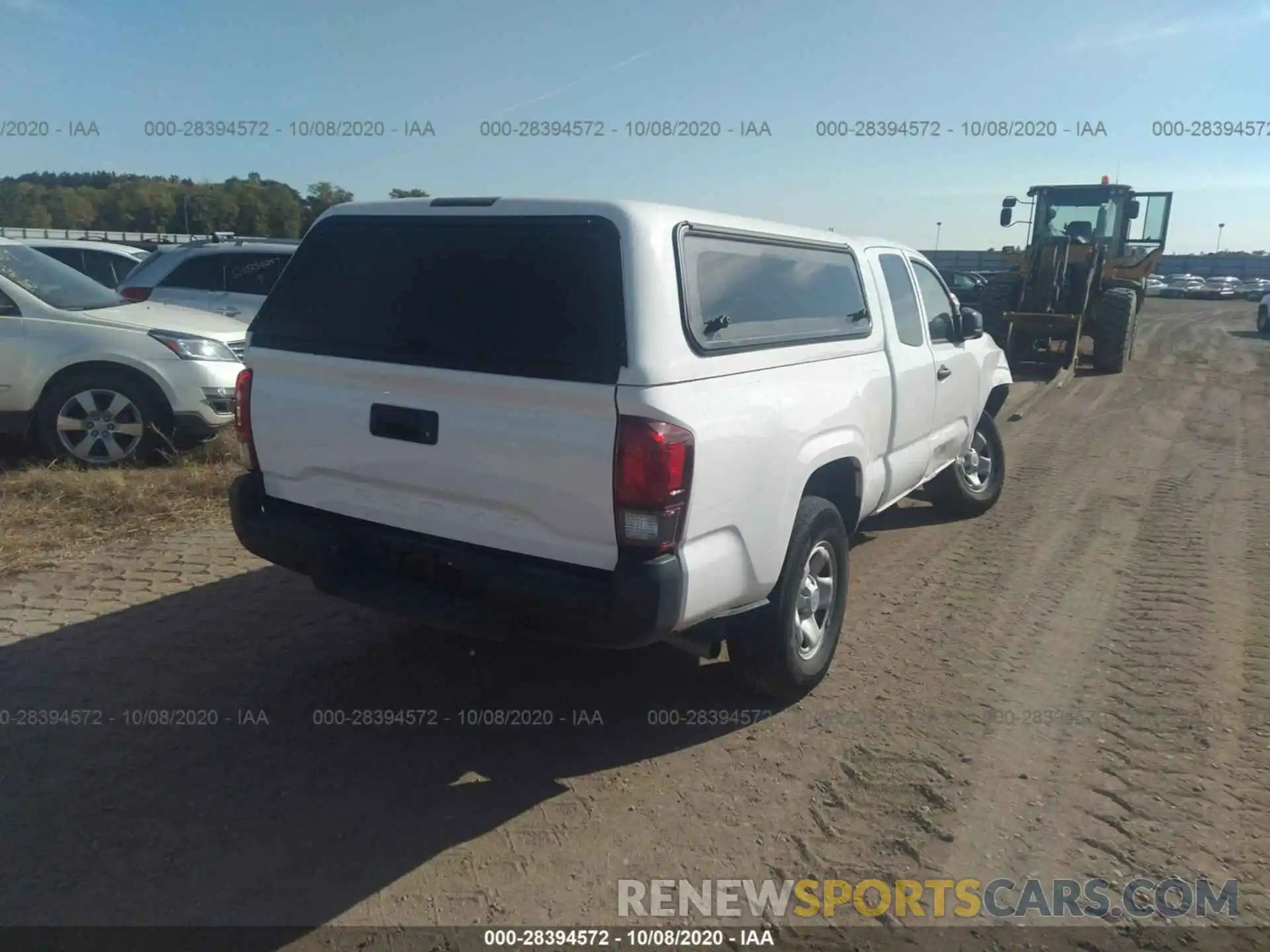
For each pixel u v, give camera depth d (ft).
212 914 8.90
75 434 23.07
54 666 13.47
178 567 17.25
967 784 11.27
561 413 10.16
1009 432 33.81
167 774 11.05
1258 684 13.83
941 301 19.10
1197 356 60.49
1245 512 22.99
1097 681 13.89
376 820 10.37
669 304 10.22
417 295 11.25
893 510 23.03
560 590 10.32
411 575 11.65
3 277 22.80
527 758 11.70
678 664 14.26
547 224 10.65
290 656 14.07
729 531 10.93
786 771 11.53
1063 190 53.83
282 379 12.28
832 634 13.70
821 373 13.06
